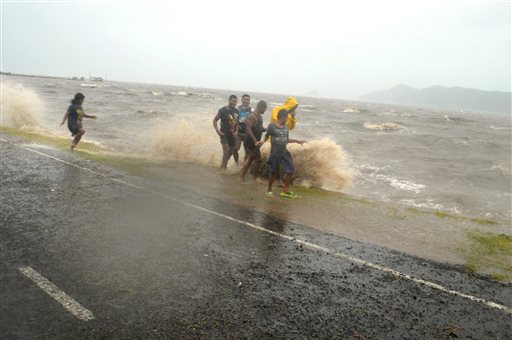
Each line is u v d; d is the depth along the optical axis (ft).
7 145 35.50
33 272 12.60
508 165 69.46
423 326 11.85
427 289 14.47
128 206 20.94
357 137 97.35
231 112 33.24
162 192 24.61
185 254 15.30
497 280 15.93
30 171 26.50
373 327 11.48
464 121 246.68
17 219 17.29
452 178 55.57
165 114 104.42
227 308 11.61
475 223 24.86
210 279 13.37
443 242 20.26
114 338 9.71
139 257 14.60
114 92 241.35
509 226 24.94
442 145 93.09
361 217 23.71
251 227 19.51
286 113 25.73
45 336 9.52
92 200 21.36
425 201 41.45
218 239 17.35
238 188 28.07
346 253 17.30
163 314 10.95
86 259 13.97
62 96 149.18
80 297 11.43
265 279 13.83
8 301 10.85
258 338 10.30
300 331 10.84
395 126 135.64
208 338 10.09
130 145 49.75
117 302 11.35
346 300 12.94
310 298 12.80
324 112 211.00
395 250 18.37
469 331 11.85
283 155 26.32
